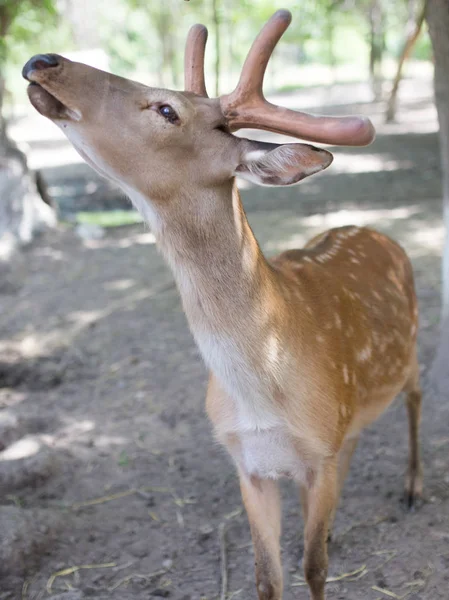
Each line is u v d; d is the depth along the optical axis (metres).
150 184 2.44
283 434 2.70
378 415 3.38
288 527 3.67
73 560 3.50
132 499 3.98
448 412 4.46
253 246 2.56
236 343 2.54
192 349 5.82
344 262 3.32
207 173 2.44
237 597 3.22
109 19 30.58
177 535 3.66
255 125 2.43
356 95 26.34
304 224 9.21
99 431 4.71
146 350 5.86
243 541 3.59
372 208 9.88
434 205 9.73
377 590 3.15
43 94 2.39
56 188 12.77
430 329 5.61
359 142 2.24
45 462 4.22
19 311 6.88
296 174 2.32
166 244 2.53
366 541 3.47
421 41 37.69
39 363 5.74
